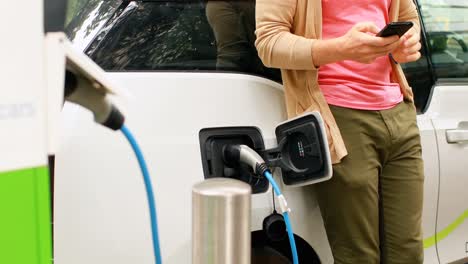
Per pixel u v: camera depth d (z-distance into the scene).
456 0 2.15
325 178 1.39
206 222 0.90
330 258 1.67
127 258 1.34
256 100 1.55
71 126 1.29
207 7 1.55
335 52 1.36
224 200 0.89
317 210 1.62
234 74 1.54
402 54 1.55
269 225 1.50
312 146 1.40
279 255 1.66
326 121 1.47
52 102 0.67
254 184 1.50
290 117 1.52
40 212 0.69
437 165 1.93
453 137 1.97
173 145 1.40
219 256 0.90
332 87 1.51
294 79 1.51
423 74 2.01
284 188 1.57
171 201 1.39
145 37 1.46
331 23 1.50
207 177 1.44
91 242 1.30
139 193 1.35
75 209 1.28
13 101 0.65
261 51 1.48
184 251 1.41
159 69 1.46
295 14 1.48
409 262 1.60
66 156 1.28
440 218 1.97
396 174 1.58
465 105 2.05
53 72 0.67
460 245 2.06
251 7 1.62
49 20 0.69
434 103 1.99
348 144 1.49
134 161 1.35
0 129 0.64
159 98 1.41
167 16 1.49
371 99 1.51
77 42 1.43
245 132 1.51
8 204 0.66
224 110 1.49
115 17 1.45
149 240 1.36
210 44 1.54
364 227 1.52
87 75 0.76
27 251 0.69
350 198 1.50
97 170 1.31
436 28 2.08
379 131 1.51
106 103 0.81
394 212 1.59
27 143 0.66
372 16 1.53
